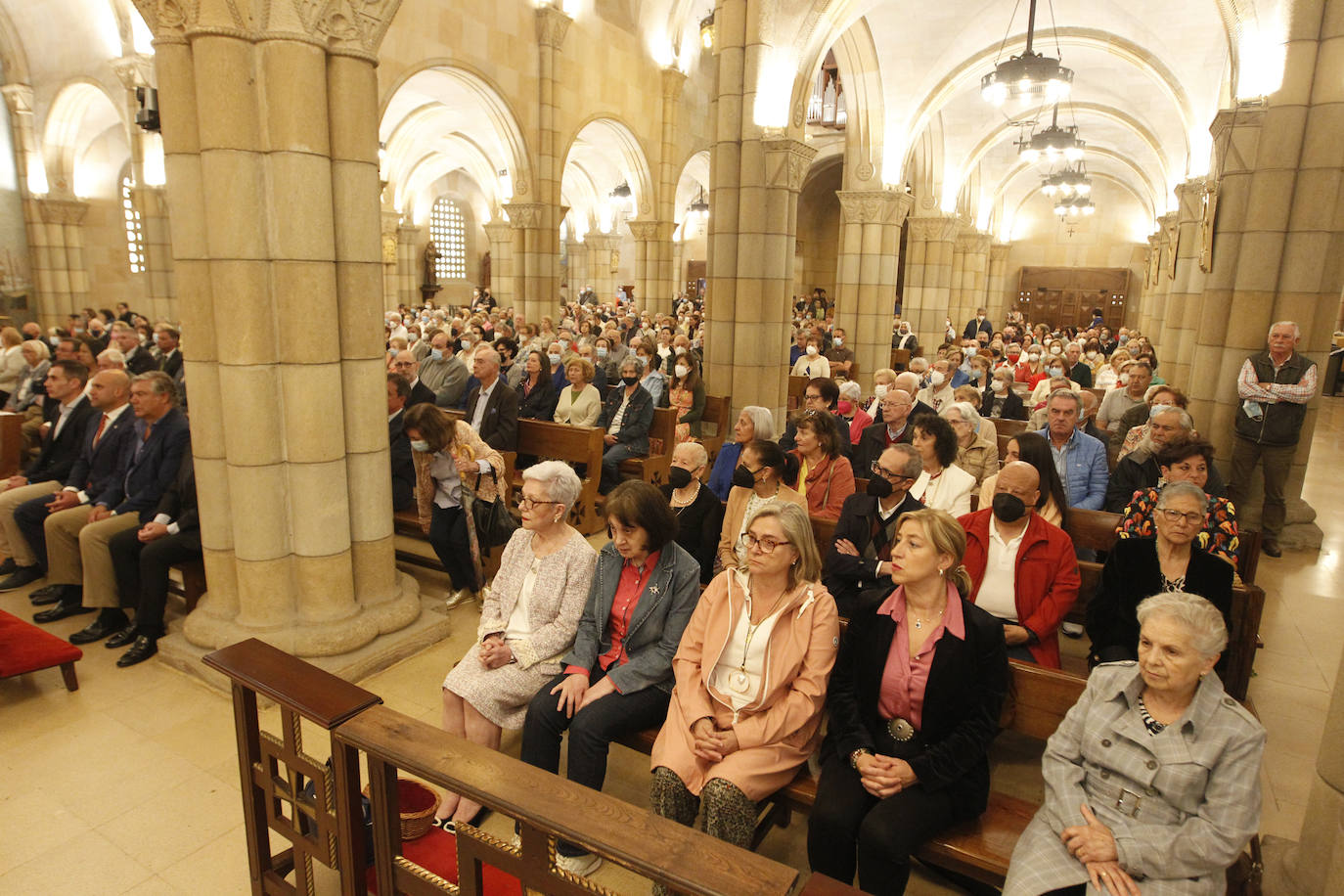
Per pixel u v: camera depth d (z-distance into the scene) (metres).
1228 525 3.65
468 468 4.92
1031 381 11.49
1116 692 2.31
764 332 9.08
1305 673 4.54
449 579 5.69
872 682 2.73
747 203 8.73
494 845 2.02
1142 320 24.31
